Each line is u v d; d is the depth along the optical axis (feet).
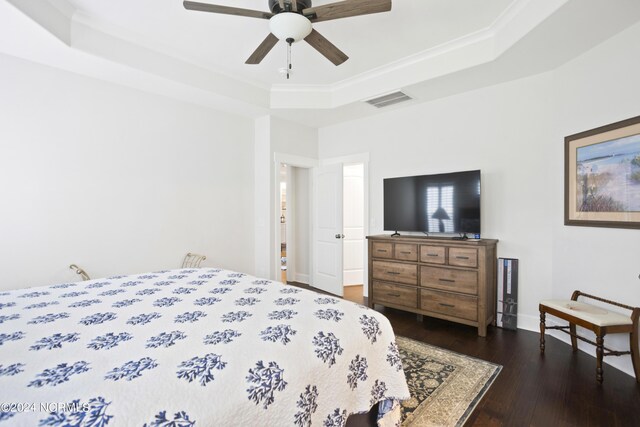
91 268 9.86
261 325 4.18
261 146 14.42
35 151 8.86
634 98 7.25
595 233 8.27
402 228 12.57
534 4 7.44
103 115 10.11
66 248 9.39
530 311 10.28
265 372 3.15
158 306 4.98
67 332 3.91
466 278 10.00
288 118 14.64
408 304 11.35
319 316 4.56
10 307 4.91
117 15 8.22
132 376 2.88
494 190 10.95
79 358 3.22
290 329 4.06
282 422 3.06
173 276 7.25
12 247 8.54
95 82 9.95
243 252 14.17
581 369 7.66
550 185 9.80
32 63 8.81
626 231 7.45
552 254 9.78
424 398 6.46
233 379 2.97
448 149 12.02
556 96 9.59
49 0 7.38
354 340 4.21
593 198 8.27
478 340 9.50
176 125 11.89
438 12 8.10
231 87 11.84
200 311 4.74
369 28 8.79
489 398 6.49
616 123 7.63
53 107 9.15
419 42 9.57
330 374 3.70
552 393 6.66
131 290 5.96
